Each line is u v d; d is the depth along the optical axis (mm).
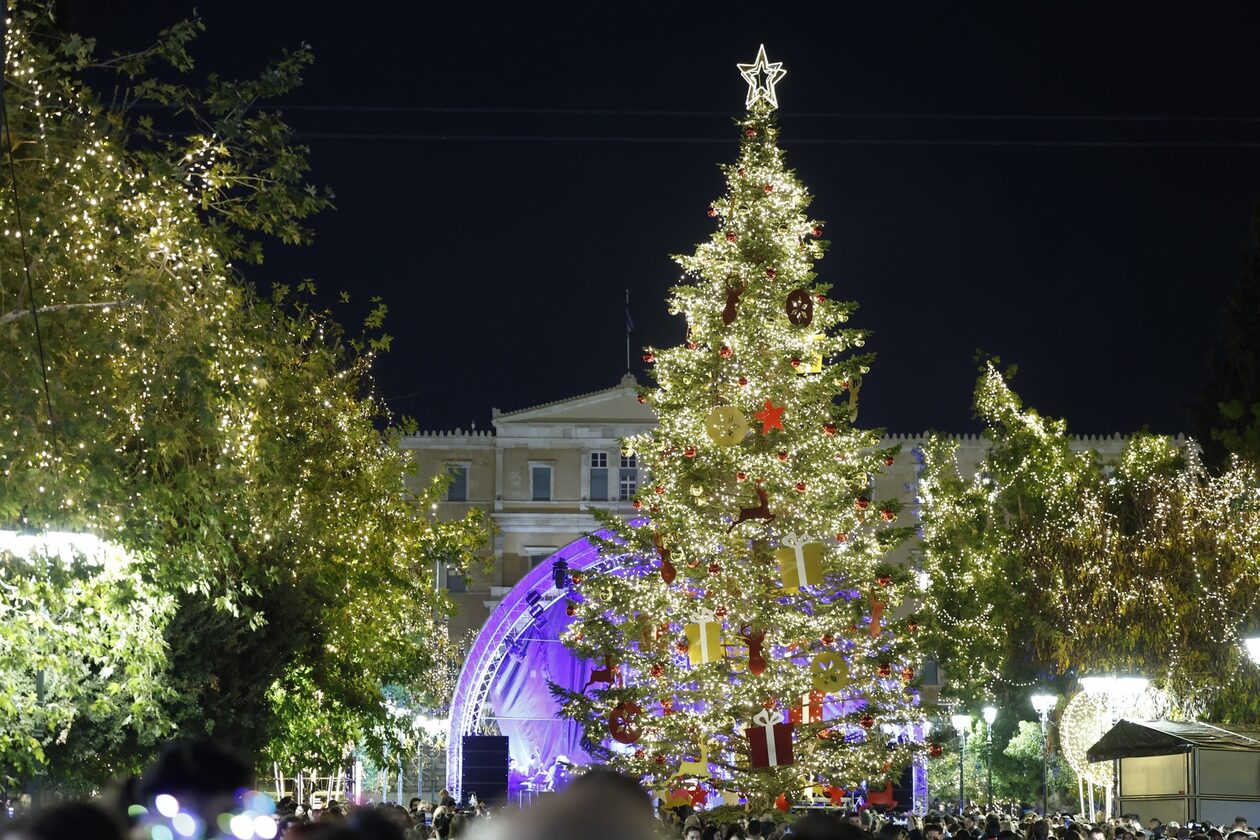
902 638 36344
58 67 17266
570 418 80188
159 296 16891
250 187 18141
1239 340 48125
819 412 36500
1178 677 38219
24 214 15719
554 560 51906
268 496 21906
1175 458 47281
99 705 18922
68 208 16250
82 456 16250
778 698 35031
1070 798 53312
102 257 17062
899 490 75500
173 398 18719
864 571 35844
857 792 40594
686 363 36250
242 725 23953
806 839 5895
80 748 20641
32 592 16812
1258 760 27750
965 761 54375
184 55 17344
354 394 32594
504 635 52344
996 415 49750
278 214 18312
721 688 35188
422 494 36125
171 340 17141
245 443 19234
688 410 35656
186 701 21875
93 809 4992
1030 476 48156
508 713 65500
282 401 27578
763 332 35562
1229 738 27969
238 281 19750
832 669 33656
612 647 36750
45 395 15453
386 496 32406
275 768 32219
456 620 76938
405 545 33656
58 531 16266
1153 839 23938
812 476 35438
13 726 16953
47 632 17766
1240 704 37281
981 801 53719
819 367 35875
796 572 33406
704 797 35750
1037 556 44375
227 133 17438
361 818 5086
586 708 37062
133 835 5543
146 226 17578
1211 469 47906
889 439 76500
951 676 48469
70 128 16844
